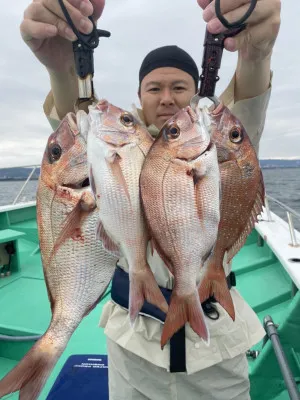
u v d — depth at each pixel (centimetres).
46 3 134
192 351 158
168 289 162
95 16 149
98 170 131
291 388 176
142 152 139
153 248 141
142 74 199
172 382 166
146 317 164
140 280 129
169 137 136
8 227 540
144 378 168
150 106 190
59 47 153
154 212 133
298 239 337
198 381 166
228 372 168
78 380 229
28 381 122
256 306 314
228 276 171
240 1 130
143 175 133
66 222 136
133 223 132
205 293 138
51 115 181
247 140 148
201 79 143
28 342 275
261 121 178
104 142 133
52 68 159
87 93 143
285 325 216
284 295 327
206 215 133
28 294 355
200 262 132
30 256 465
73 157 138
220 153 146
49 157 140
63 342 132
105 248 133
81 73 141
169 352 158
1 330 284
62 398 213
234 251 150
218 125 145
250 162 147
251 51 149
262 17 136
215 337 161
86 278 138
